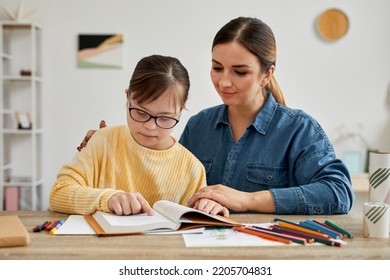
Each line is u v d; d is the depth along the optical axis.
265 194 1.21
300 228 0.96
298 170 1.39
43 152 3.86
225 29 1.32
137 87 1.11
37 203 3.84
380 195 1.07
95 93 3.82
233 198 1.17
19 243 0.83
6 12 3.79
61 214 1.14
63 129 3.84
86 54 3.79
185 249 0.82
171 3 3.80
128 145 1.28
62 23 3.79
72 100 3.83
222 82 1.31
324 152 1.38
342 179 1.29
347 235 0.94
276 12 3.81
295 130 1.44
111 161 1.27
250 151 1.47
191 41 3.81
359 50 3.84
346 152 3.88
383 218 0.94
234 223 1.00
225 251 0.82
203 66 3.82
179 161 1.32
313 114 3.87
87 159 1.25
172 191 1.30
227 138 1.53
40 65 3.81
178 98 1.14
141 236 0.91
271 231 0.94
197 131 1.60
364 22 3.83
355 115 3.88
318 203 1.21
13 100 3.85
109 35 3.79
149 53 3.81
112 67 3.80
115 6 3.79
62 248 0.82
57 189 1.18
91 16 3.79
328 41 3.83
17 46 3.82
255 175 1.45
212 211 1.06
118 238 0.90
